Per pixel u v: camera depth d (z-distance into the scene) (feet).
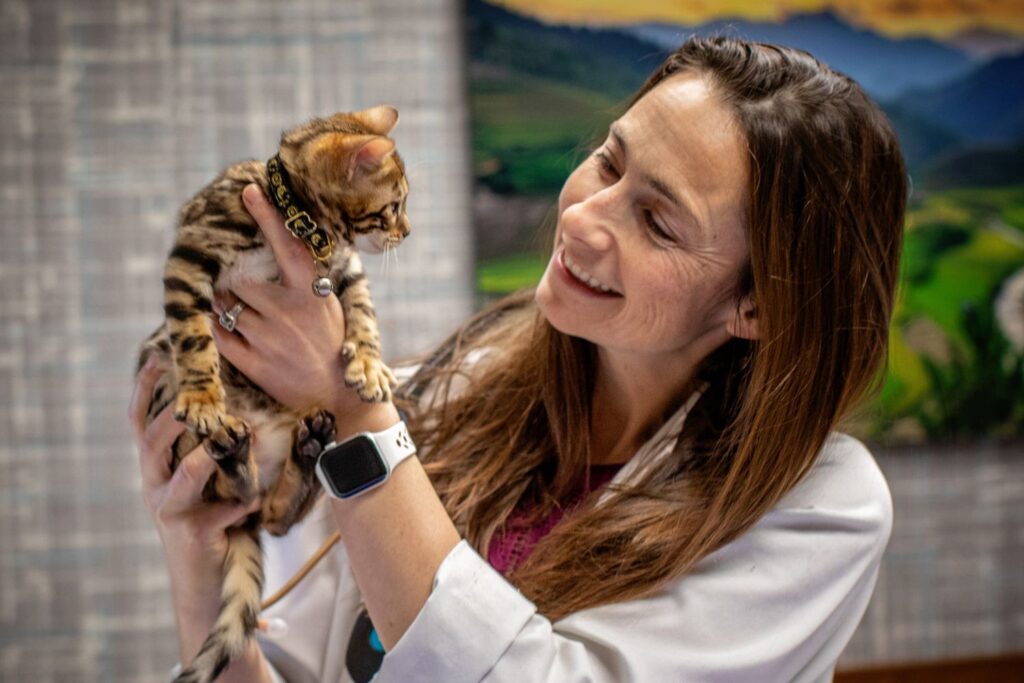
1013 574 9.39
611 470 4.44
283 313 3.72
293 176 4.12
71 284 8.82
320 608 4.57
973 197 9.05
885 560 9.29
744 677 3.52
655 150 3.85
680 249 3.87
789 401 3.82
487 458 4.44
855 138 3.90
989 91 9.00
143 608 9.03
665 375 4.34
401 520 3.52
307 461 3.84
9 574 8.90
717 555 3.73
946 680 9.29
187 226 3.99
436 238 8.95
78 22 8.70
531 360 4.62
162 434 4.10
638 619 3.59
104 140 8.76
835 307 3.87
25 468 8.87
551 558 3.92
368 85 8.89
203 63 8.79
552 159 8.82
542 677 3.35
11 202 8.73
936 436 9.09
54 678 8.98
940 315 9.05
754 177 3.78
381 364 3.91
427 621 3.37
